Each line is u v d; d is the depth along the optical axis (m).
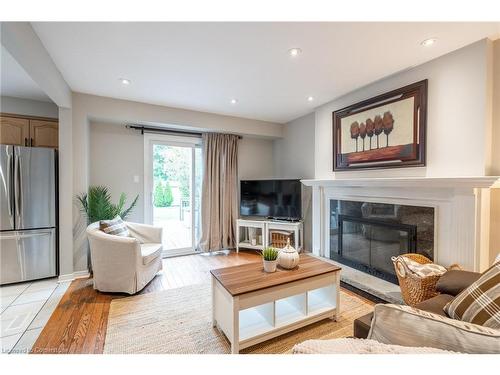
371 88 2.78
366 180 2.65
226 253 4.14
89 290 2.64
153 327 1.96
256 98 3.22
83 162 3.01
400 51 2.07
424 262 2.21
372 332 0.81
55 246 2.98
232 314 1.60
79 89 2.88
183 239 4.10
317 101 3.34
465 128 2.00
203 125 3.79
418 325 0.73
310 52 2.08
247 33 1.81
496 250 1.97
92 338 1.81
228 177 4.32
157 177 3.89
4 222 2.71
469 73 1.98
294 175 4.31
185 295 2.54
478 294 1.17
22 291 2.61
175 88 2.86
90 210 2.98
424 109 2.25
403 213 2.51
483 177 1.75
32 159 2.83
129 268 2.50
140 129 3.71
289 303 2.10
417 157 2.30
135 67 2.35
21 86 2.80
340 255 3.26
